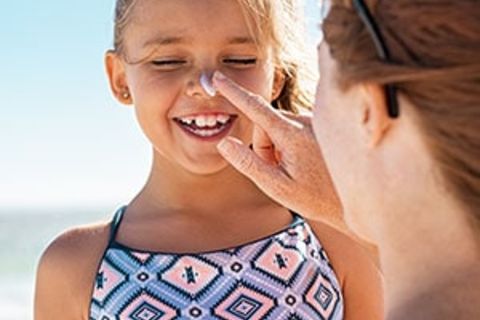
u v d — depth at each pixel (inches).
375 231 53.5
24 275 852.0
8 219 1239.5
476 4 47.9
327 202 73.7
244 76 95.2
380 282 102.4
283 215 101.7
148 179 103.6
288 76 103.7
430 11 48.5
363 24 50.9
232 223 100.0
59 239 104.1
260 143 77.9
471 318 49.4
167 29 93.9
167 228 100.3
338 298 99.7
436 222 50.3
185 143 95.5
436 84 48.3
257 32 95.7
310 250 99.4
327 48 54.8
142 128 98.5
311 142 74.0
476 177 48.2
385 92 50.0
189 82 93.7
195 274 96.4
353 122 52.7
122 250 99.7
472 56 47.4
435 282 50.6
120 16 100.9
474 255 50.1
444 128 48.4
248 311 94.7
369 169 52.4
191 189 100.0
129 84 100.0
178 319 93.9
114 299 96.8
